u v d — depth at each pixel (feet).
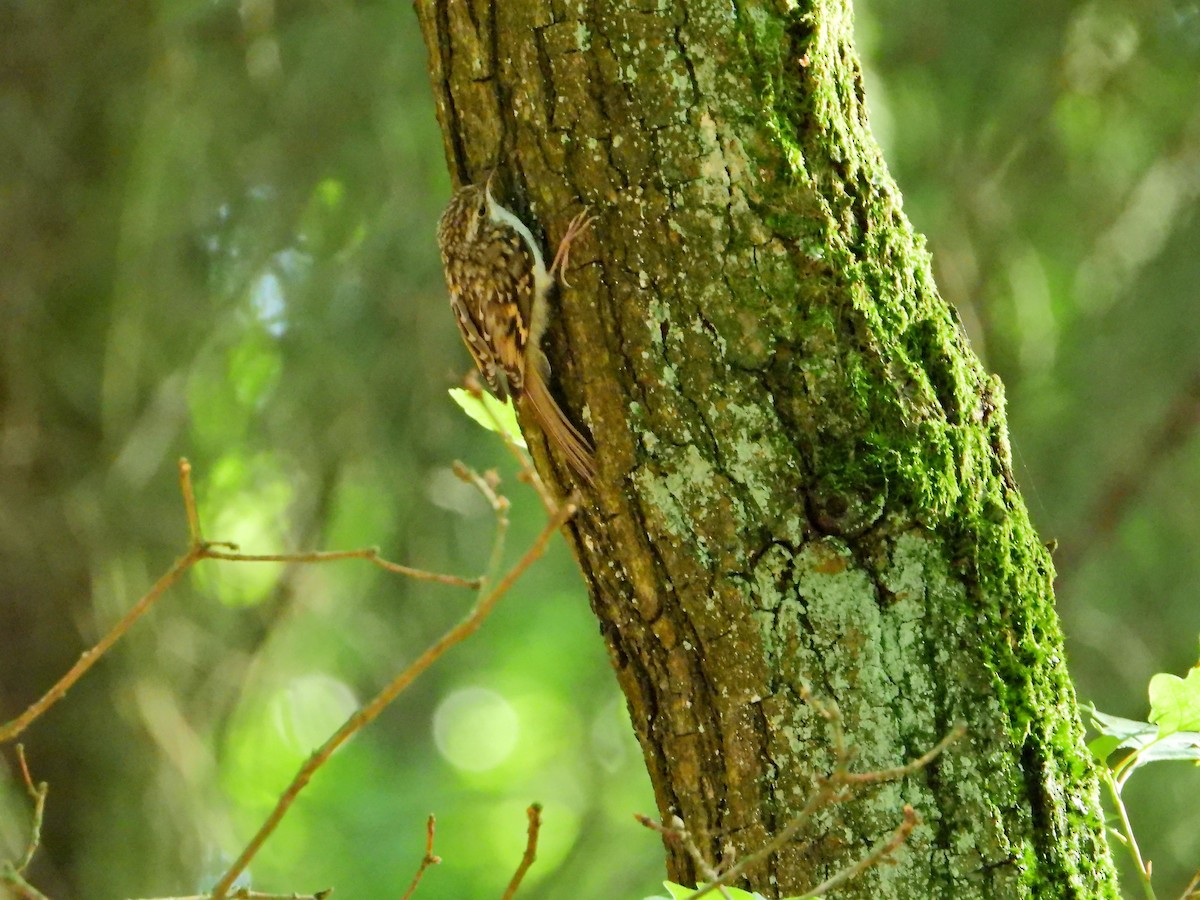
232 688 40.19
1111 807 36.81
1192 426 39.91
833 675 14.37
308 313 37.81
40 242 35.70
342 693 51.70
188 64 36.63
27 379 35.37
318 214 37.58
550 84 15.33
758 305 14.73
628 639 15.39
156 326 36.96
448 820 54.29
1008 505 15.33
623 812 50.96
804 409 14.65
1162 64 38.06
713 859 14.80
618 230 15.08
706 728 14.87
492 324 20.29
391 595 42.70
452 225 20.80
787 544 14.53
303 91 37.09
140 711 36.47
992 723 14.44
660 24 14.90
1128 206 39.52
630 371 15.03
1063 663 15.38
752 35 14.83
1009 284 39.29
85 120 36.14
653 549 14.97
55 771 35.63
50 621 35.50
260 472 39.14
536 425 15.71
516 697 55.72
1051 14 37.83
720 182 14.82
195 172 36.96
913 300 15.21
